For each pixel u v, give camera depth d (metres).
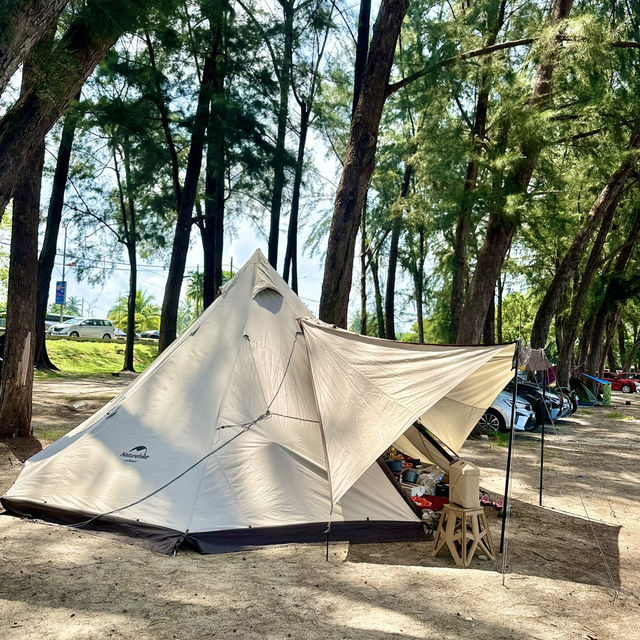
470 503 5.68
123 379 22.92
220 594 4.60
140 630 3.93
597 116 14.52
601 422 18.39
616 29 14.27
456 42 13.16
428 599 4.68
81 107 16.70
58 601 4.32
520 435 14.27
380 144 26.97
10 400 10.18
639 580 5.35
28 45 3.72
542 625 4.30
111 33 5.27
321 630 4.06
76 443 6.86
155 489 6.02
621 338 53.78
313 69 21.88
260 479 6.15
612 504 8.22
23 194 10.04
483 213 13.62
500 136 13.31
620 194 23.00
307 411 6.75
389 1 11.52
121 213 27.22
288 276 23.84
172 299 17.80
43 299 23.83
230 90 19.22
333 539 6.01
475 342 13.94
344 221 11.45
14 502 6.36
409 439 7.46
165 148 20.16
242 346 7.18
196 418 6.62
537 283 34.00
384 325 32.94
